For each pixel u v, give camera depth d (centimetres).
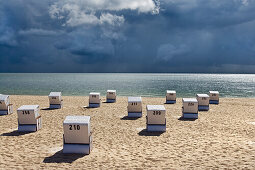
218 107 2512
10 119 1788
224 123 1672
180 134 1363
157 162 914
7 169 827
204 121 1741
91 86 7169
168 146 1132
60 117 1872
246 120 1784
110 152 1039
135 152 1040
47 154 1004
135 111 1902
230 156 981
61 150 1060
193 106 1842
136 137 1296
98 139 1256
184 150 1068
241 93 5100
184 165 880
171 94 2800
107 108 2367
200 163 901
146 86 7319
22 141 1201
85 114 2025
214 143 1180
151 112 1412
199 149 1082
